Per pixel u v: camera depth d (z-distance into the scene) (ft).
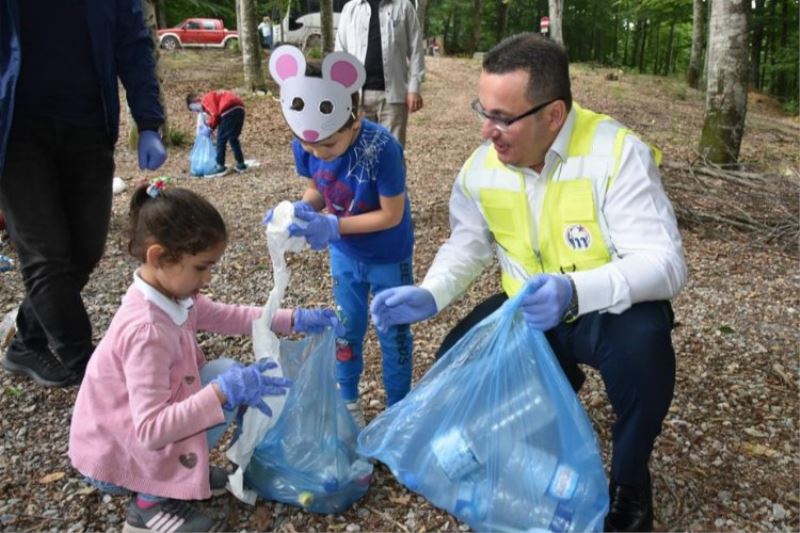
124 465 6.29
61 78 8.18
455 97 44.21
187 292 6.23
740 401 9.00
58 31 8.08
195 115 34.81
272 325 6.98
